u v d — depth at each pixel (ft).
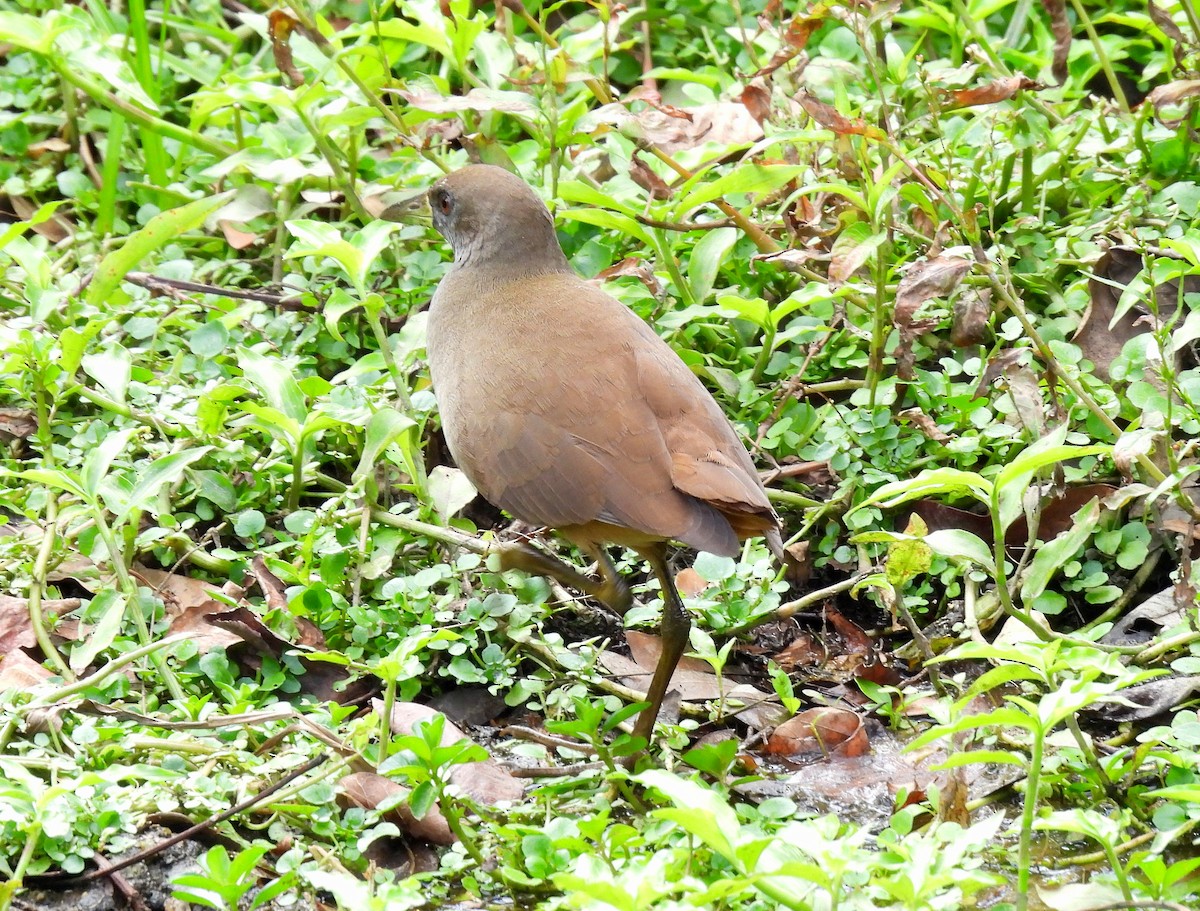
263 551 29.76
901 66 36.91
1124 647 27.89
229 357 35.12
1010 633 26.66
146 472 27.58
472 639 28.55
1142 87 42.22
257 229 38.93
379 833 23.11
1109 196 37.73
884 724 28.60
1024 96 36.88
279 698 28.04
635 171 33.99
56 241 39.91
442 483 31.30
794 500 32.19
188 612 28.50
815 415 33.45
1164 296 34.63
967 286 33.50
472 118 37.55
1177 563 30.53
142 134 40.75
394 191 37.65
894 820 23.79
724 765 24.90
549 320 27.89
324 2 38.55
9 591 29.01
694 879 19.44
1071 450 23.44
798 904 19.31
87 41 37.06
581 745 26.96
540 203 30.07
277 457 31.65
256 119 41.47
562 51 35.04
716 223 34.83
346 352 35.65
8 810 21.67
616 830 22.18
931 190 30.96
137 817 23.34
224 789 24.00
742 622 29.30
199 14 45.42
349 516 30.48
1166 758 23.79
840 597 31.89
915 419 31.81
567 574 28.63
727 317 34.50
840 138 33.86
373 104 36.04
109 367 30.45
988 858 24.44
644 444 26.05
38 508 29.99
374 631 28.32
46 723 24.84
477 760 23.24
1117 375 31.91
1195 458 31.37
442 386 28.96
